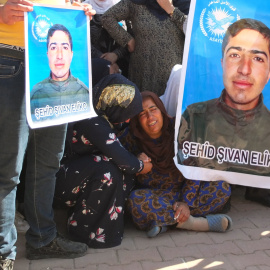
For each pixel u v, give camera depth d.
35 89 1.74
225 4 2.63
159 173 2.91
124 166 2.50
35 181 2.10
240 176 2.82
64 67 1.84
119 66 3.88
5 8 1.65
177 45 3.37
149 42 3.34
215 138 2.77
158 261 2.33
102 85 2.59
